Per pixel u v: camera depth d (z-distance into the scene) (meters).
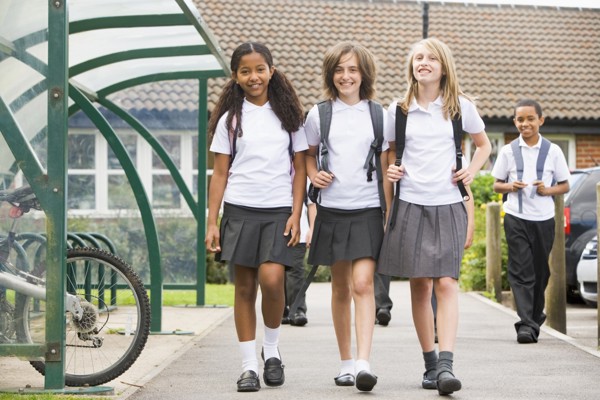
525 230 11.04
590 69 29.08
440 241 7.45
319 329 12.25
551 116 27.12
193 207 15.53
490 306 14.89
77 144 16.06
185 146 15.79
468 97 7.67
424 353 7.76
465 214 7.56
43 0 7.28
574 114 27.28
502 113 27.05
